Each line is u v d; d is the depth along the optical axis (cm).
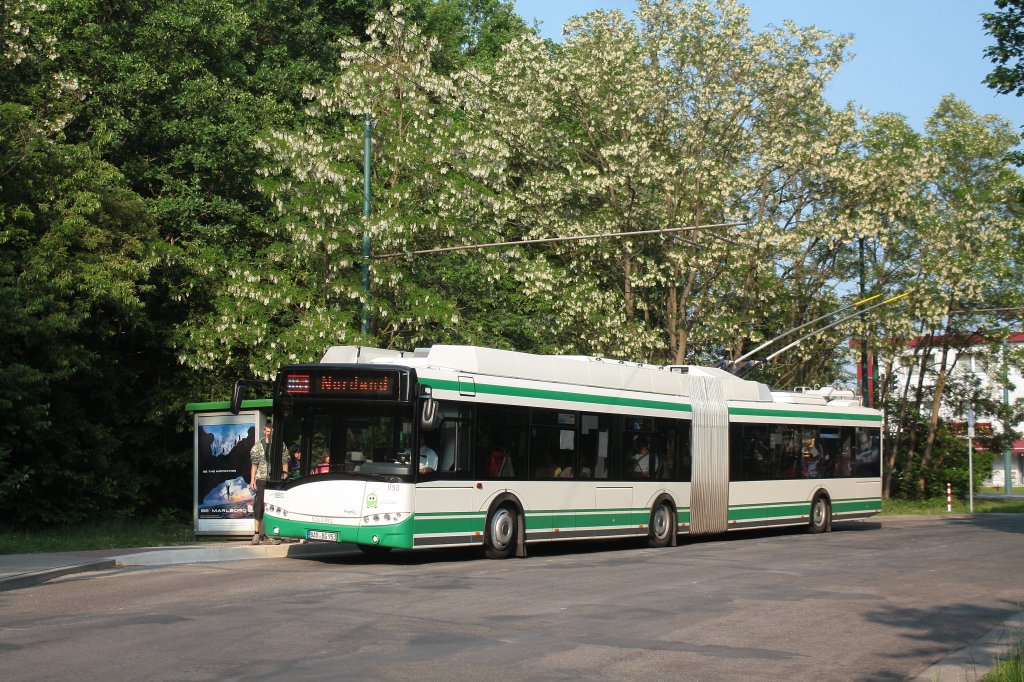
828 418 2962
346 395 1733
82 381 2639
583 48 3931
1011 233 4497
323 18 4428
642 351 3759
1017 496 6919
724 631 1105
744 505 2602
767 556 2056
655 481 2303
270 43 4022
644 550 2202
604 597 1345
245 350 2789
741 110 3875
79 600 1233
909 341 4606
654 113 3906
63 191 2495
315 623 1071
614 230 3734
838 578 1662
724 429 2552
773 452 2733
